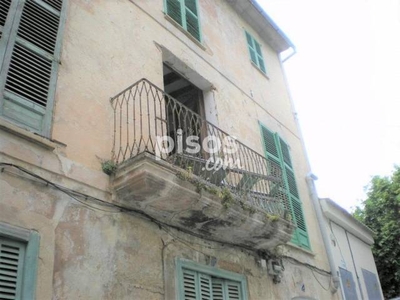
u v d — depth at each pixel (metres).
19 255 3.95
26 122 4.55
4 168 4.13
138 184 4.95
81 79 5.49
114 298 4.56
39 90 4.85
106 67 5.98
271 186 7.75
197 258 5.93
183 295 5.38
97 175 5.05
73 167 4.82
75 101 5.26
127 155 5.62
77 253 4.43
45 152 4.59
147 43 7.07
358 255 11.59
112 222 4.94
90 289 4.38
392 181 17.25
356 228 11.92
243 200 6.26
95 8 6.37
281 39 12.47
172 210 5.50
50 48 5.25
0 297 3.67
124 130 5.76
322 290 8.81
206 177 6.21
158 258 5.30
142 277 4.97
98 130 5.39
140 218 5.31
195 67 8.11
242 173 6.75
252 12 11.45
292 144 10.80
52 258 4.18
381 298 11.83
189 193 5.36
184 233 5.91
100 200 4.92
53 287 4.07
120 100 5.89
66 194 4.60
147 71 6.71
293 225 7.20
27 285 3.87
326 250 9.68
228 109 8.59
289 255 8.16
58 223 4.39
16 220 4.03
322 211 10.31
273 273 7.29
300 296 7.88
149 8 7.61
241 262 6.77
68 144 4.90
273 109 10.62
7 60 4.67
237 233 6.47
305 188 10.36
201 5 9.67
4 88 4.48
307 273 8.51
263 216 6.59
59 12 5.65
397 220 16.17
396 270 15.52
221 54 9.39
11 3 5.11
